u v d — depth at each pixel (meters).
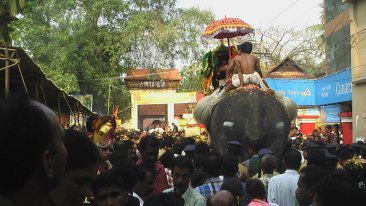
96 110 39.12
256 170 7.11
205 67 11.84
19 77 12.73
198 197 4.93
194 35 36.88
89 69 33.97
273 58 35.88
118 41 35.34
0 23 32.22
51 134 1.59
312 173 4.83
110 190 3.29
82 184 2.40
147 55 36.78
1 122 1.47
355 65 21.55
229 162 6.00
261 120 8.83
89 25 33.72
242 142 8.94
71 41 32.81
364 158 8.05
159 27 36.19
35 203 1.53
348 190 2.30
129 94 40.16
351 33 21.80
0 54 10.11
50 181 1.59
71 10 33.12
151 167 5.01
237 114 9.02
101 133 8.24
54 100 19.73
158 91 40.88
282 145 9.03
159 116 41.16
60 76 31.20
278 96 10.06
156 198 4.61
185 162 4.89
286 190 5.97
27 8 32.12
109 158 6.85
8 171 1.46
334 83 24.53
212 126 9.56
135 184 4.41
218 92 10.14
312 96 27.56
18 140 1.47
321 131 22.91
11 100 1.53
